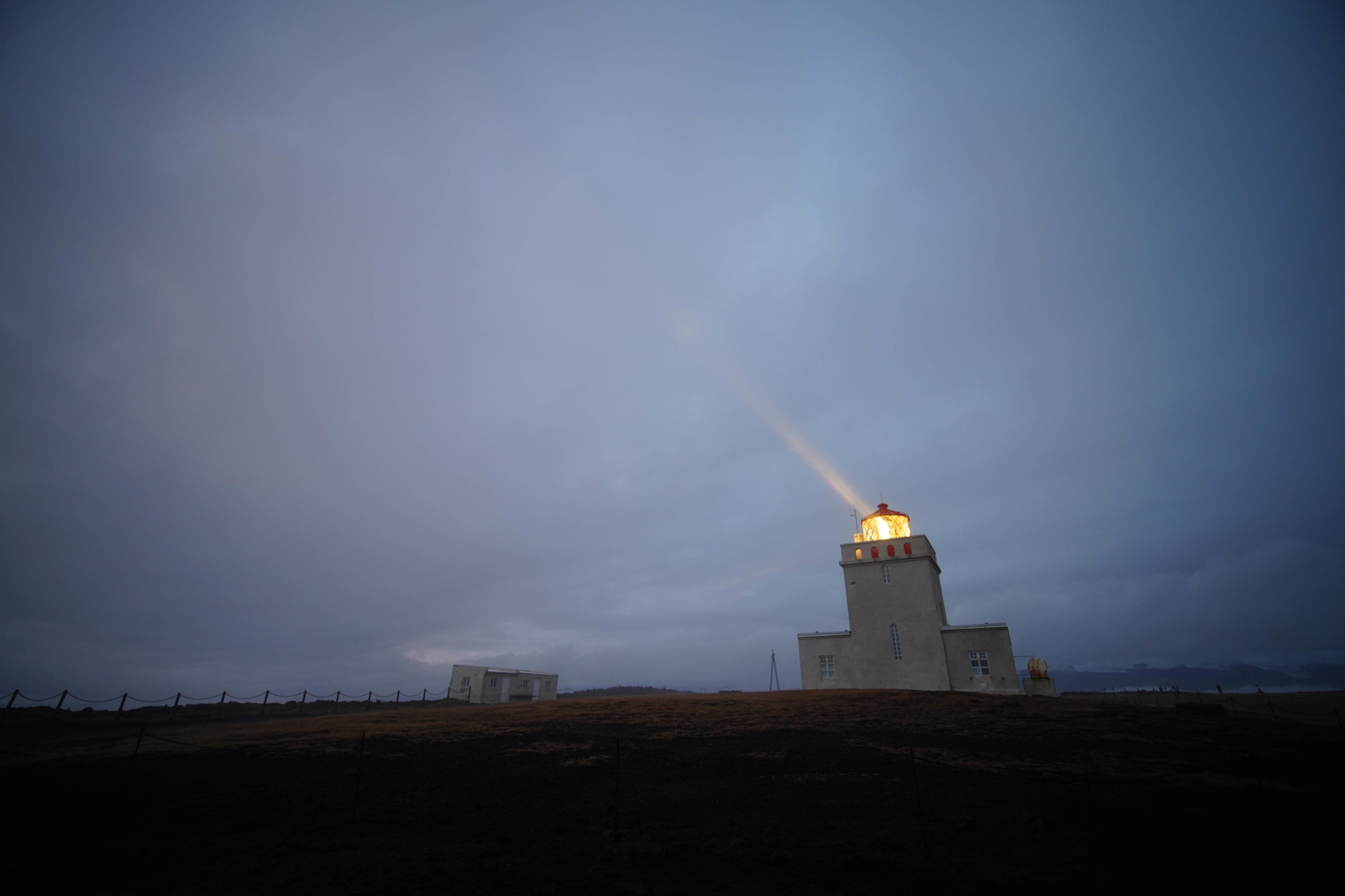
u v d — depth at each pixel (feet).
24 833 49.08
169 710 139.13
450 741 85.92
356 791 60.08
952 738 86.07
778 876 41.16
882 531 183.52
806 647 167.94
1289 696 172.55
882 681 155.63
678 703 128.16
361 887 39.78
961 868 41.93
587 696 297.12
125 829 50.37
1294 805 55.06
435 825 51.65
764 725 97.71
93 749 83.35
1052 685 147.02
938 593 173.17
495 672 212.23
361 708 174.81
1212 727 94.48
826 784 63.36
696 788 62.28
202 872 42.01
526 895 38.63
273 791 60.64
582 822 52.16
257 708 153.79
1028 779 64.34
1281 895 37.91
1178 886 39.11
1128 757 73.92
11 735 103.91
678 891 39.17
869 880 40.34
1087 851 44.42
